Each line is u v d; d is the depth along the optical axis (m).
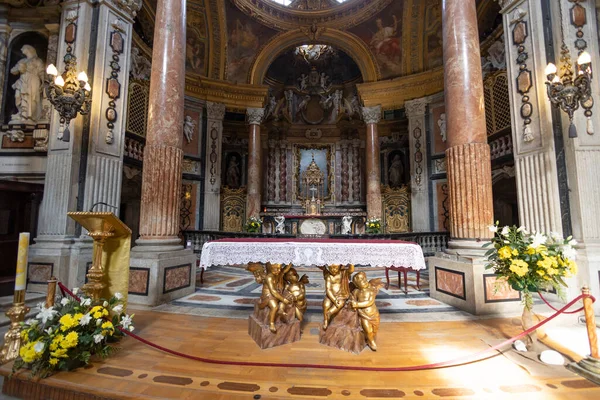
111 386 2.37
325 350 3.11
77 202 5.57
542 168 4.91
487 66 9.27
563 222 4.66
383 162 14.02
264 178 15.35
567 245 3.10
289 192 15.52
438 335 3.53
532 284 3.06
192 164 11.84
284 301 3.25
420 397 2.27
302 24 13.28
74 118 5.23
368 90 12.84
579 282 4.35
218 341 3.33
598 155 4.61
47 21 6.61
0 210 5.17
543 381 2.50
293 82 16.25
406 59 12.55
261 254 3.17
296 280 3.51
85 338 2.66
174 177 5.34
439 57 11.98
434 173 11.55
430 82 11.82
